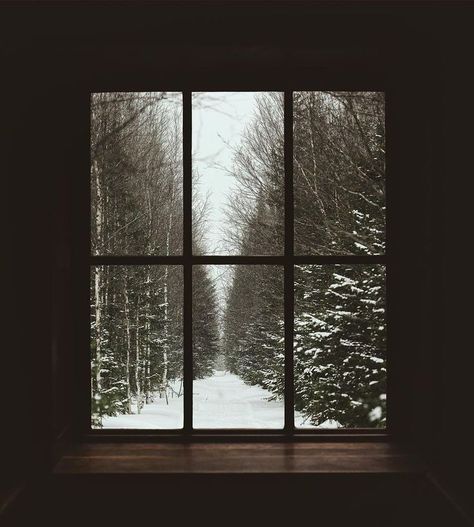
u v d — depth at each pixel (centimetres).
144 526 207
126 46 212
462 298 192
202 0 204
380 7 204
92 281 259
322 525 206
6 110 201
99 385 255
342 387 253
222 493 206
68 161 242
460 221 194
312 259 245
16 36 202
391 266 245
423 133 223
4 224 200
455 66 197
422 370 223
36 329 211
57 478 207
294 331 264
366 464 215
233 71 246
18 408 206
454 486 193
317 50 220
